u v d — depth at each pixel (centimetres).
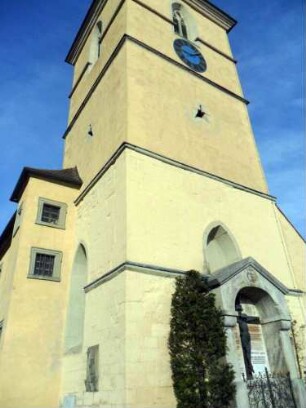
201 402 894
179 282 1103
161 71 1680
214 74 2003
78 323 1397
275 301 1187
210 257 1385
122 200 1205
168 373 981
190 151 1512
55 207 1644
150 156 1340
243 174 1683
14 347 1267
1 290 1695
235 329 1133
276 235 1602
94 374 1061
